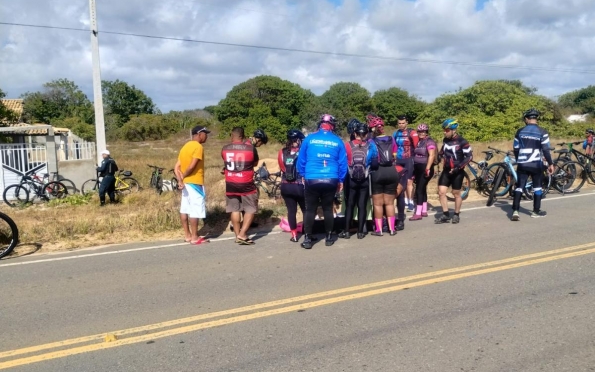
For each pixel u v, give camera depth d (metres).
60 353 4.25
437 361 3.89
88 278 6.36
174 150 44.50
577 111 71.94
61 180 15.72
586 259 6.55
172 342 4.40
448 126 8.87
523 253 6.92
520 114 35.12
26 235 8.57
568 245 7.28
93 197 14.81
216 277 6.23
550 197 11.95
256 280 6.06
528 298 5.18
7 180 15.30
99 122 15.52
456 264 6.48
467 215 9.93
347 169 7.63
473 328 4.48
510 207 10.70
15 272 6.72
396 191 8.25
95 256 7.47
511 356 3.94
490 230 8.48
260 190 14.40
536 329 4.43
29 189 14.86
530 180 11.62
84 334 4.62
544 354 3.96
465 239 7.88
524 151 9.16
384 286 5.69
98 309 5.25
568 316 4.70
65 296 5.69
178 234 8.87
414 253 7.10
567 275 5.91
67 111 80.25
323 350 4.14
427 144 9.42
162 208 10.38
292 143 7.88
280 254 7.27
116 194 14.62
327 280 5.97
